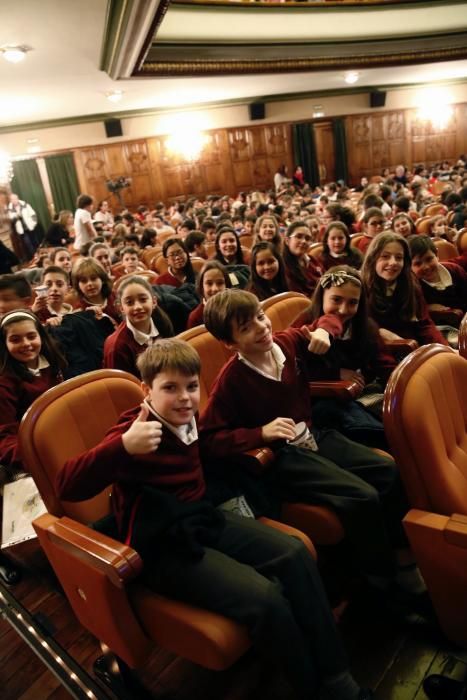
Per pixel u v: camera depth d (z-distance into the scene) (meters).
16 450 1.47
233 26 5.93
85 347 2.44
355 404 1.64
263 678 1.21
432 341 2.13
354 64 7.27
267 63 6.71
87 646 1.37
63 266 3.94
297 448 1.38
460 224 4.77
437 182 8.83
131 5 3.73
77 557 1.02
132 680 1.23
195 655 0.99
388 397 1.06
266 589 0.97
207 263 2.40
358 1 6.07
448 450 1.11
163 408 1.08
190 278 3.28
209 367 1.77
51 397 1.21
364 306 1.74
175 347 1.09
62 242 7.24
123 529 1.08
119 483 1.09
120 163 10.51
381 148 12.20
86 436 1.24
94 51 5.02
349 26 6.64
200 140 10.95
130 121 10.31
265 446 1.29
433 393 1.09
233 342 1.34
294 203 7.61
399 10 6.50
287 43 6.60
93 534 1.04
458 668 1.15
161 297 2.68
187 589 1.00
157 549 1.06
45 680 1.31
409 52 7.48
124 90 7.65
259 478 1.33
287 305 2.03
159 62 5.92
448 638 1.18
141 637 1.07
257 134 11.30
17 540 1.25
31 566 1.73
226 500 1.25
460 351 1.47
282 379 1.40
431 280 2.66
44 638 1.42
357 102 11.66
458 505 1.04
